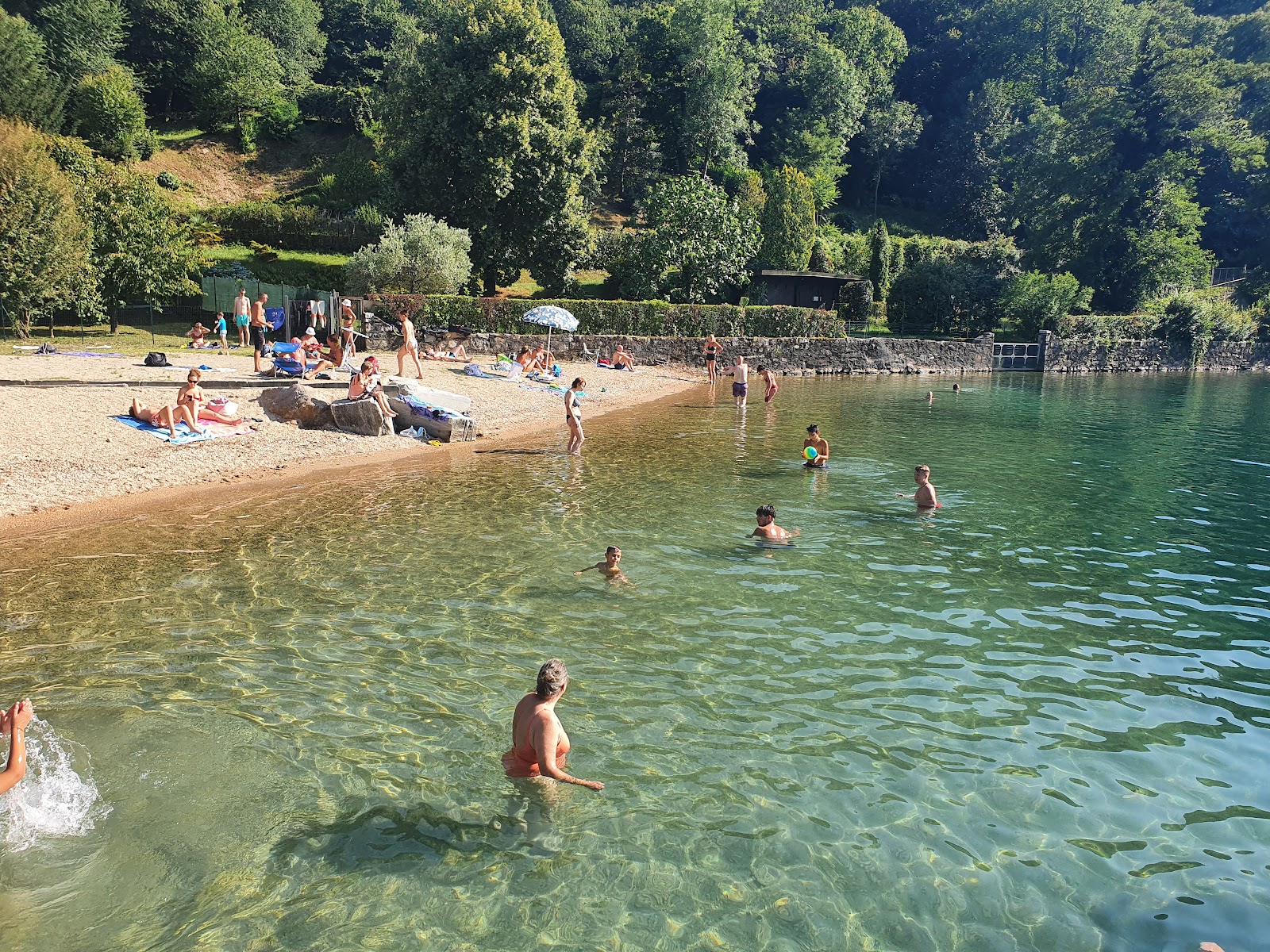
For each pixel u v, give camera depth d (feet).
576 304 143.33
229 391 70.79
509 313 132.26
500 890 16.93
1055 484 59.11
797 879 17.52
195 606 32.01
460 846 18.28
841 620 31.99
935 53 376.89
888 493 53.72
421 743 22.54
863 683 26.76
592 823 19.25
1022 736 23.75
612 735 23.17
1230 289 236.02
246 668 26.81
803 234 215.51
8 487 45.34
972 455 70.90
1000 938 15.96
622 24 365.81
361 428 67.15
